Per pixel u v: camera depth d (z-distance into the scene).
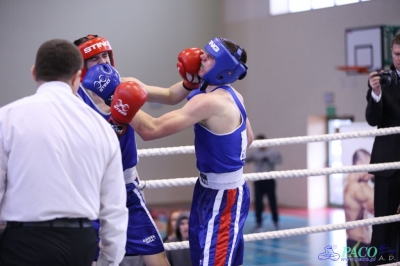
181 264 4.46
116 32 12.76
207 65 2.59
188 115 2.48
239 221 2.68
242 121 2.64
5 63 11.58
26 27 11.74
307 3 12.38
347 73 11.58
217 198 2.64
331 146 12.48
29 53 11.77
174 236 5.22
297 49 12.60
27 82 11.77
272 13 13.13
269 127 13.34
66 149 2.00
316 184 12.68
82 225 2.03
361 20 11.28
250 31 13.68
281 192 13.17
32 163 1.96
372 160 3.92
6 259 1.98
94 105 2.51
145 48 13.14
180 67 2.83
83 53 2.51
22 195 1.96
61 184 1.98
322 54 12.05
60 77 2.07
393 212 3.82
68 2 12.15
